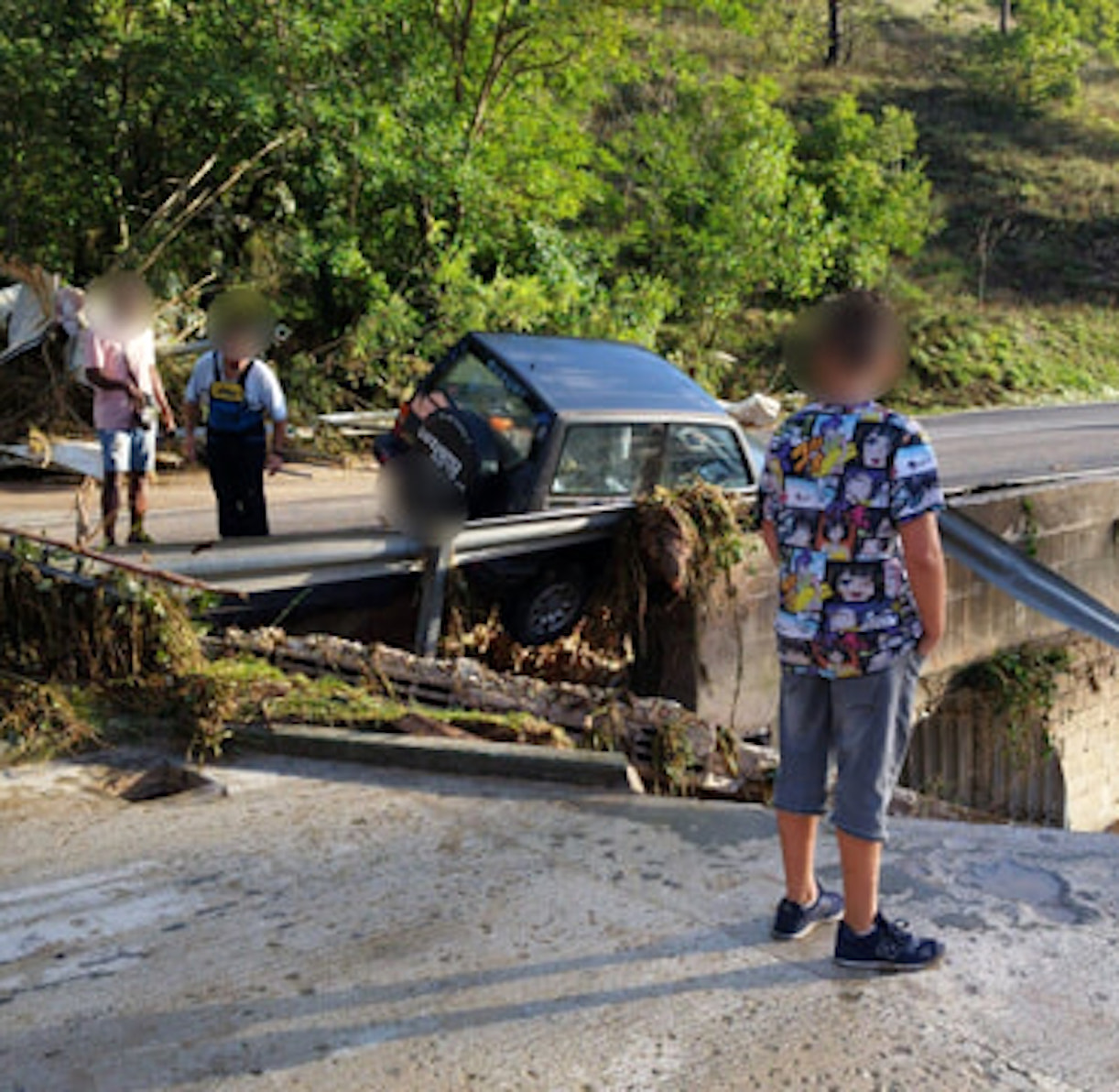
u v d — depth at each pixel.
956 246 35.59
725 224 25.09
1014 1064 3.02
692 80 26.22
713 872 4.13
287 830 4.43
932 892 3.97
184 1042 3.07
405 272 18.22
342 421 15.17
